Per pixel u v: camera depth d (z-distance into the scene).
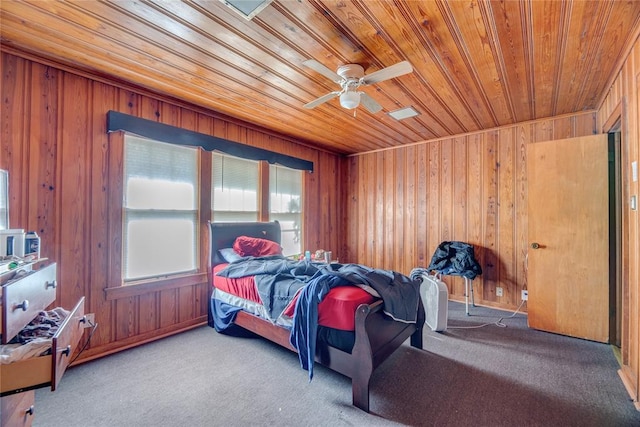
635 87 1.91
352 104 2.23
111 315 2.56
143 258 2.81
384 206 4.98
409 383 2.06
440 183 4.34
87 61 2.26
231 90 2.76
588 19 1.73
